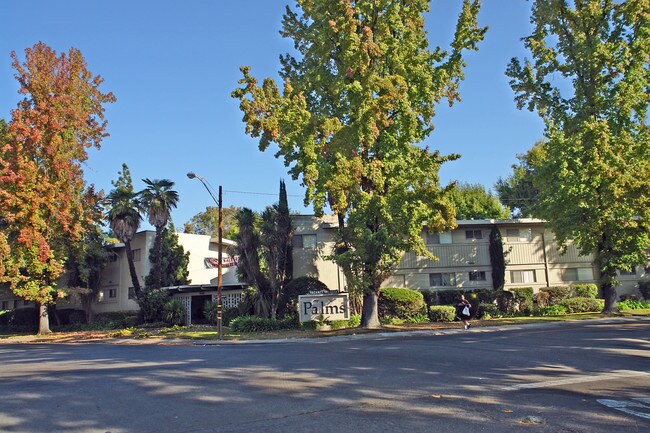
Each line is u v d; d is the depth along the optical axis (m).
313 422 7.15
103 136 41.34
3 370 13.91
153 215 39.97
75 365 14.64
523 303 34.41
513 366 12.31
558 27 32.41
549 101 32.88
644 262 30.19
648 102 30.45
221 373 11.89
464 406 8.04
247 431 6.76
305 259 35.47
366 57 24.34
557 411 7.66
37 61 37.66
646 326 22.48
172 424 7.24
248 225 32.47
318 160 24.89
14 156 36.41
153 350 20.19
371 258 25.62
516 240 37.88
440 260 36.69
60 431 7.04
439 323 29.45
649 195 28.53
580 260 38.09
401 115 25.81
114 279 44.62
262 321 29.14
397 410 7.79
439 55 27.31
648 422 7.03
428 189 24.86
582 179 29.34
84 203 40.31
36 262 35.91
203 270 46.72
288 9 29.98
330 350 17.05
